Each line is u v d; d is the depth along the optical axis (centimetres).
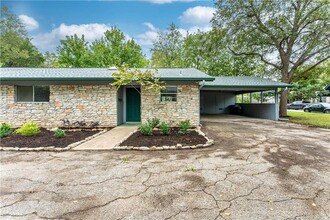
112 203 265
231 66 2338
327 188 307
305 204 261
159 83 849
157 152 510
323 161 438
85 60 2508
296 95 3125
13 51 2445
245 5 1422
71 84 907
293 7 1380
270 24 1409
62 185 319
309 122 1155
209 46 1764
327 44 1362
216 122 1167
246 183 324
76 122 910
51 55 3039
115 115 916
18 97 904
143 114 927
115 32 2620
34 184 323
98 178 347
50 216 236
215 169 388
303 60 1471
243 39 1549
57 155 489
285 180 336
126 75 745
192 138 654
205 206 256
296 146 574
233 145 583
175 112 929
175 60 2872
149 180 338
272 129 901
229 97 1944
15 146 561
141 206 257
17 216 235
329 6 1274
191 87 930
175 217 233
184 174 363
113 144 593
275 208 251
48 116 905
